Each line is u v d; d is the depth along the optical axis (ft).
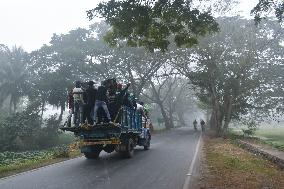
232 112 143.84
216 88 134.21
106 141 53.16
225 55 127.03
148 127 72.49
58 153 61.57
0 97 190.60
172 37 128.26
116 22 38.11
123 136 56.29
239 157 60.64
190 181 37.47
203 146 82.79
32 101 179.22
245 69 127.54
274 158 58.65
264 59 134.10
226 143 93.56
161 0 36.52
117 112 53.52
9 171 46.42
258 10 39.50
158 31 39.63
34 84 183.83
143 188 34.12
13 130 145.69
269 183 37.81
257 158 61.82
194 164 50.08
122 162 52.70
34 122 159.74
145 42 41.83
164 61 163.22
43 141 157.69
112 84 54.65
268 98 150.51
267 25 127.34
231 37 124.88
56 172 44.19
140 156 60.34
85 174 42.24
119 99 53.83
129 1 36.29
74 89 54.13
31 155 105.91
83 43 176.76
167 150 70.90
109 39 41.73
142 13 36.73
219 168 46.42
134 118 61.16
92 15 37.76
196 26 38.99
